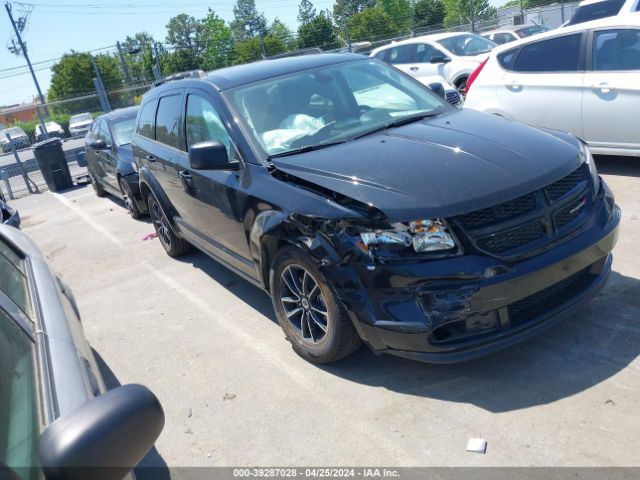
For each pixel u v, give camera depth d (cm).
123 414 156
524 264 306
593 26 644
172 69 6281
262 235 373
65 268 704
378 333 314
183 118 514
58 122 3259
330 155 370
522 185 315
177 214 569
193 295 536
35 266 300
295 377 369
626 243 477
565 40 666
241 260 443
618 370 323
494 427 296
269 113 427
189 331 462
